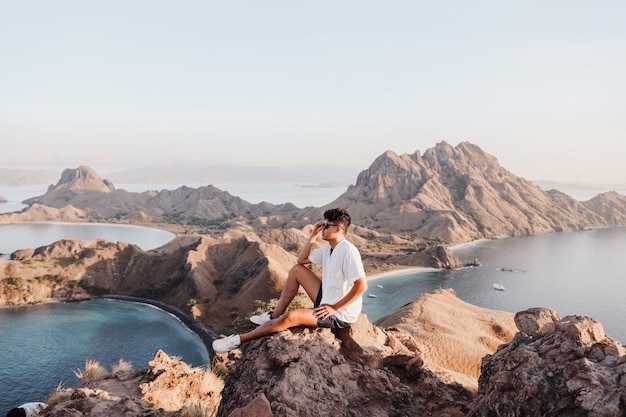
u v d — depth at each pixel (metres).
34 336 117.31
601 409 5.09
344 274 6.50
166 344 111.94
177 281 164.12
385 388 6.93
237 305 137.25
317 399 5.91
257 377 6.20
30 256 182.88
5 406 79.75
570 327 6.38
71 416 9.52
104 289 165.38
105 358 102.75
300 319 6.66
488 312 85.50
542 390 5.73
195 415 9.93
